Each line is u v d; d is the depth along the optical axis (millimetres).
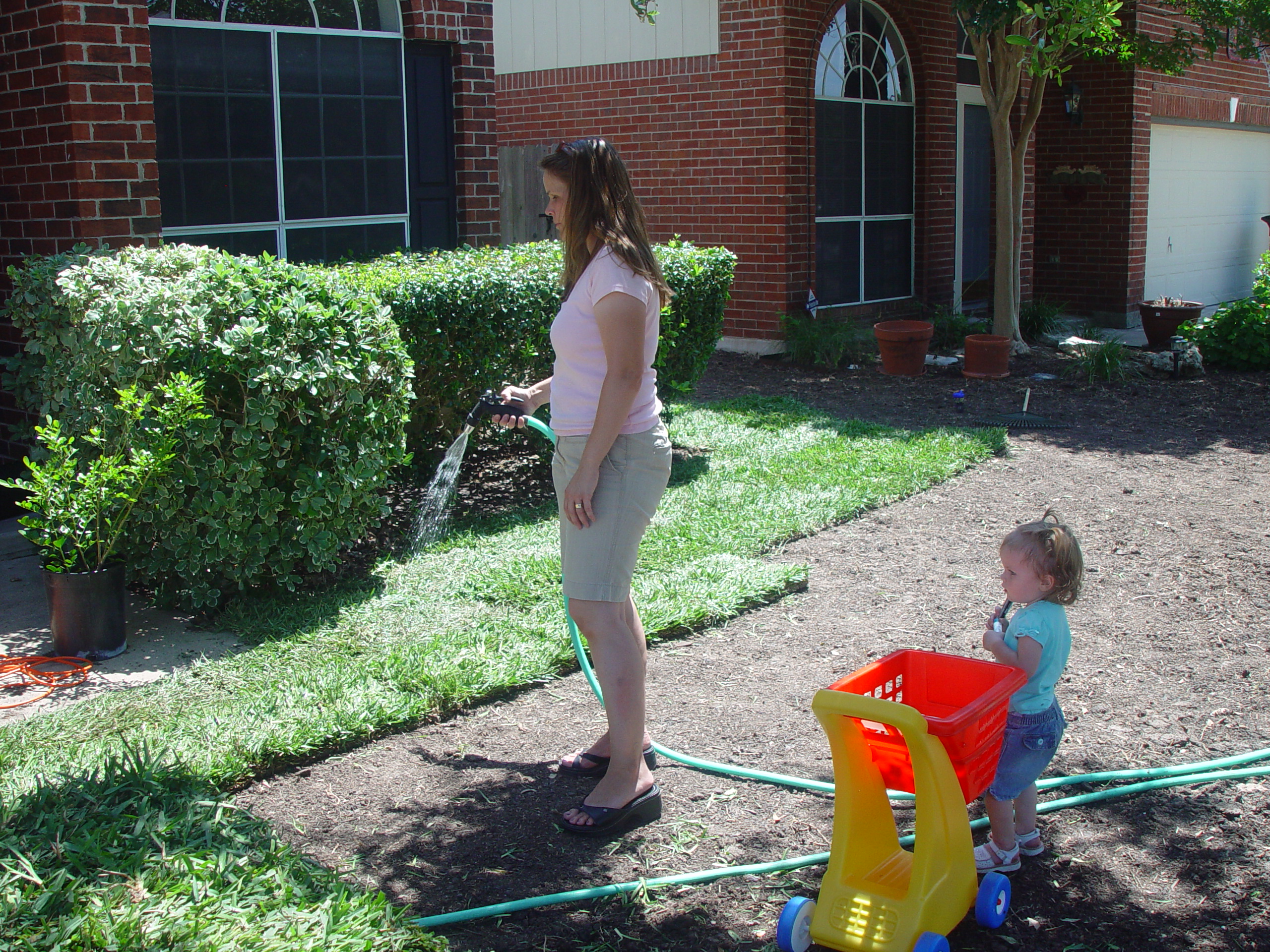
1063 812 3482
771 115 11625
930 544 6152
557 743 3926
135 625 4996
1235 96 17531
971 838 2855
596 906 3000
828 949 2818
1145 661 4621
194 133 7062
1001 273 12359
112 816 3051
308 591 5320
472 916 2904
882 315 13477
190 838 2992
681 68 12203
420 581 5383
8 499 6551
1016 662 3031
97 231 6258
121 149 6316
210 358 4848
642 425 3211
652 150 12633
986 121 14742
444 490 6215
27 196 6488
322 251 7871
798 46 11570
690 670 4543
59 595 4516
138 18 6309
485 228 8844
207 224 7188
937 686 3109
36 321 5699
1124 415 9672
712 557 5641
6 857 2781
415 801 3523
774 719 4117
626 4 12492
